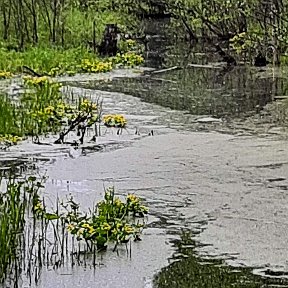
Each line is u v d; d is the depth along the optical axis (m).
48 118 11.10
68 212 6.63
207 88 16.06
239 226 6.62
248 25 21.73
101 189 7.87
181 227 6.62
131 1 27.84
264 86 16.30
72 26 24.95
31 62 19.94
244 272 5.61
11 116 11.17
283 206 7.19
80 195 7.61
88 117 11.09
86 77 18.56
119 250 6.03
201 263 5.78
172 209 7.15
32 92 14.58
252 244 6.18
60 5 25.14
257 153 9.46
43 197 7.51
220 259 5.86
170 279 5.48
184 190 7.82
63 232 6.19
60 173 8.57
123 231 6.23
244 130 11.05
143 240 6.27
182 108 13.22
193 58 22.72
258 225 6.65
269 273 5.59
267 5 19.75
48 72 18.88
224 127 11.32
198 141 10.27
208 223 6.72
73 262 5.75
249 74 18.80
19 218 6.27
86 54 21.92
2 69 19.05
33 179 7.50
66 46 23.52
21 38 23.27
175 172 8.57
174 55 23.34
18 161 9.13
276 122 11.68
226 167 8.75
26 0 24.56
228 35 22.58
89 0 27.03
